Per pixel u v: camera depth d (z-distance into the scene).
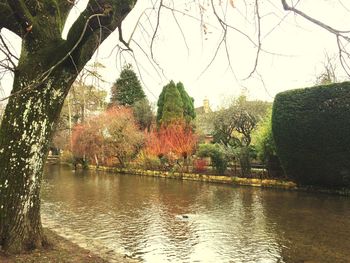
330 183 17.42
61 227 8.81
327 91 16.88
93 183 23.25
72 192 18.84
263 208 13.71
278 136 18.47
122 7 5.34
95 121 33.56
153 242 9.09
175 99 37.94
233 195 17.22
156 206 14.44
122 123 32.72
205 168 25.11
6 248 5.68
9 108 5.71
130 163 32.31
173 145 27.28
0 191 5.68
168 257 7.87
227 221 11.52
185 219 11.88
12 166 5.66
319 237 9.50
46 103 5.73
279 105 18.41
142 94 45.41
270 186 19.95
